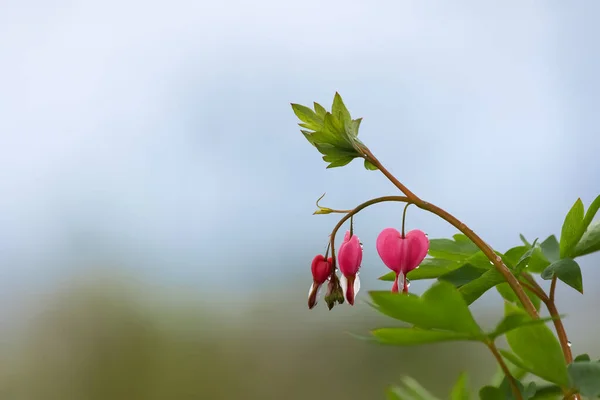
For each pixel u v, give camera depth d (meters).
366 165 1.90
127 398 5.27
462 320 1.37
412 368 4.68
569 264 1.73
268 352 5.29
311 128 1.96
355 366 4.93
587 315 4.64
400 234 1.96
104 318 5.52
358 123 1.90
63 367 5.38
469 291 1.75
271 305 5.45
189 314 5.52
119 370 5.38
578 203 1.76
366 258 4.40
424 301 1.36
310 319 5.23
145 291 5.67
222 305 5.50
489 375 4.31
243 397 5.17
